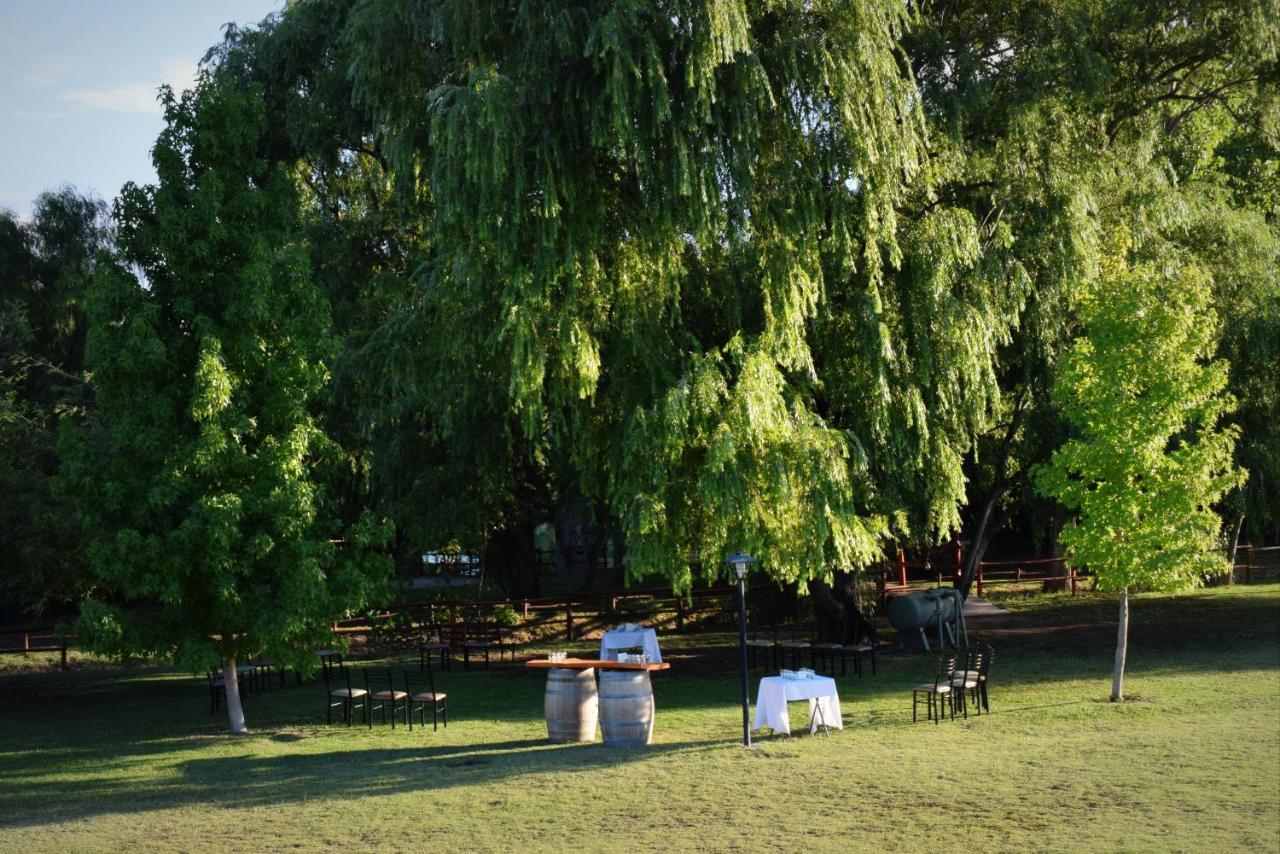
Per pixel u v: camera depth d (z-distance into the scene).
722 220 18.20
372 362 24.67
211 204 18.22
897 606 26.16
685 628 32.62
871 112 18.36
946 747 15.06
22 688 25.36
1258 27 23.33
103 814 12.69
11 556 22.11
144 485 17.70
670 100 17.58
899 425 20.36
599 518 30.47
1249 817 10.84
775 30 18.70
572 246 18.27
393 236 29.98
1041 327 21.66
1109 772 13.10
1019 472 26.42
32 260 36.72
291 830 11.62
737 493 17.86
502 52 18.92
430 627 29.89
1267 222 32.50
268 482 17.98
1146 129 25.28
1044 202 21.20
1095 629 29.25
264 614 17.52
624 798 12.66
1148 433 18.33
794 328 18.84
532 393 19.08
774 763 14.30
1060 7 22.92
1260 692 18.91
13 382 27.22
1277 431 28.88
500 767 14.66
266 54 29.08
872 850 10.20
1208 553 18.95
